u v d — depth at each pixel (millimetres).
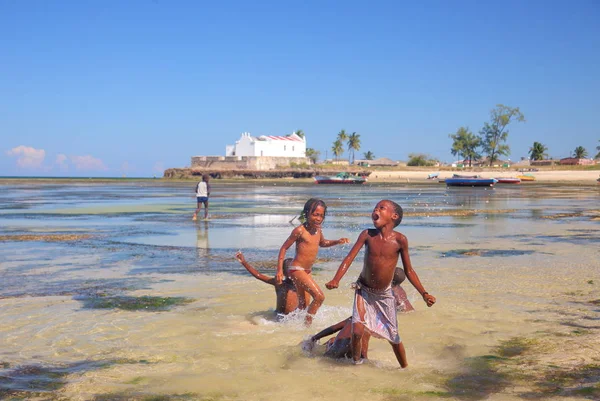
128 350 6121
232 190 62188
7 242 15703
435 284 9445
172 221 22609
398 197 43844
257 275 7641
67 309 7922
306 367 5570
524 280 9742
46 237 16906
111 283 9805
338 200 39438
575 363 5523
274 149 140375
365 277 5699
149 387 5035
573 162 130500
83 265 11773
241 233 17906
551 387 4906
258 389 4977
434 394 4820
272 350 6113
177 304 8219
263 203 35719
